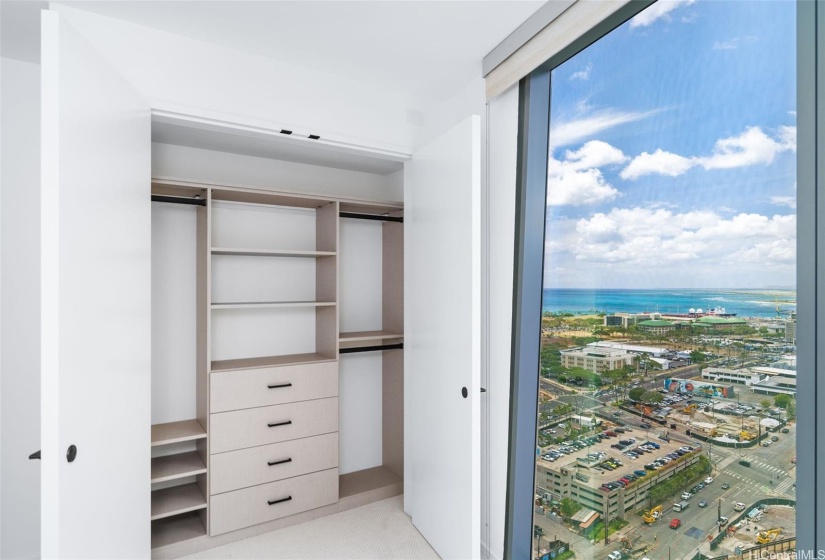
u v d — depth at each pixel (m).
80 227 1.31
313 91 2.20
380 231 3.36
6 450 2.00
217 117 1.97
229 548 2.25
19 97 2.04
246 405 2.37
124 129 1.59
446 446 2.06
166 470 2.26
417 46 1.99
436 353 2.16
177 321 2.61
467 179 1.89
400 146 2.46
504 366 2.03
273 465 2.44
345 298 3.20
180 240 2.63
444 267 2.08
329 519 2.55
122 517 1.57
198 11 1.72
